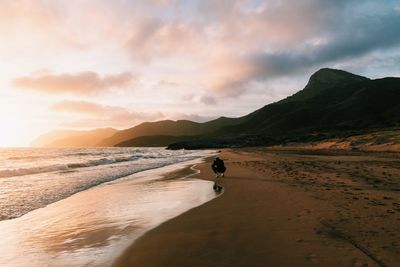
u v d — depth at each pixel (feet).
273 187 54.80
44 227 37.22
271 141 613.11
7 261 26.43
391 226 28.17
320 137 373.81
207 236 29.14
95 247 28.81
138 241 29.32
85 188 69.26
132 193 59.57
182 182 72.74
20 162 187.42
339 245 24.26
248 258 23.08
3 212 45.98
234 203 43.50
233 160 139.44
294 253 23.32
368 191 45.68
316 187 51.65
